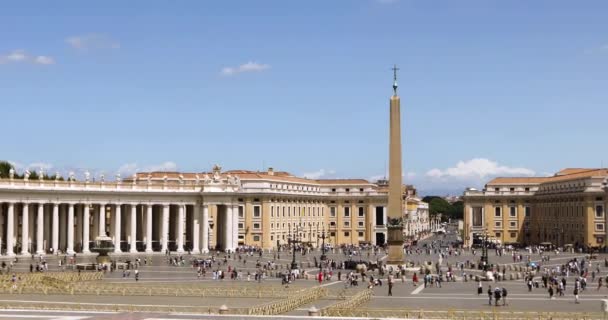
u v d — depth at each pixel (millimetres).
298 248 153125
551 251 150000
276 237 162875
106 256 102125
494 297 64562
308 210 179875
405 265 95688
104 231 130875
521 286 77688
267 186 160375
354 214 187250
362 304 58594
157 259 116438
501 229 188250
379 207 186750
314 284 77188
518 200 187375
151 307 50656
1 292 65312
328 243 186750
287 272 86250
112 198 129375
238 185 147500
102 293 65000
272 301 59094
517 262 115562
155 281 79625
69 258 113000
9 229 116938
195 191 137875
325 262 108375
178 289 64688
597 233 152500
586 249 149625
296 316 43969
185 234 149375
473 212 194375
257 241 159125
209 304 56469
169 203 135625
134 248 131750
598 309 55969
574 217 160125
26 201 118750
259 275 81812
